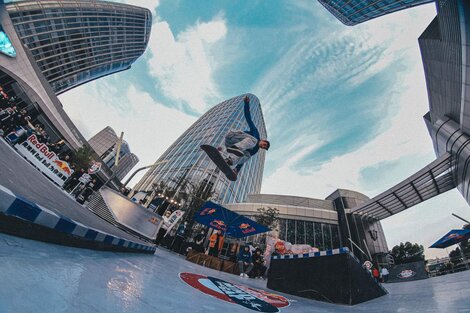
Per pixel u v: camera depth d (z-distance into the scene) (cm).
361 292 426
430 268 1744
